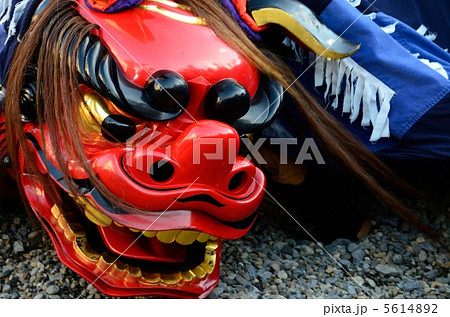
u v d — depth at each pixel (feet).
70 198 6.62
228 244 7.85
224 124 5.84
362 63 7.27
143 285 6.46
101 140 6.01
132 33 6.03
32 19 6.64
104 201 5.89
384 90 7.24
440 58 7.96
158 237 6.02
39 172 6.40
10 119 6.50
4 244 7.64
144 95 5.82
